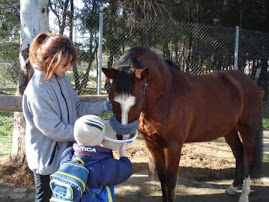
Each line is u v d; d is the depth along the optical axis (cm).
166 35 830
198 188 374
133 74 229
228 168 433
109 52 860
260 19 1274
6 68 1002
